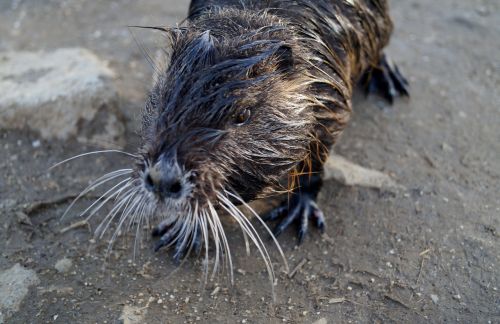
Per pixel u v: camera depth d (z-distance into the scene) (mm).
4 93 613
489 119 649
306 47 474
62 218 538
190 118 403
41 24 784
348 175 574
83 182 570
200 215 415
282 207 543
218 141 409
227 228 533
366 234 527
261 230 534
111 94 623
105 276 492
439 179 577
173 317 463
